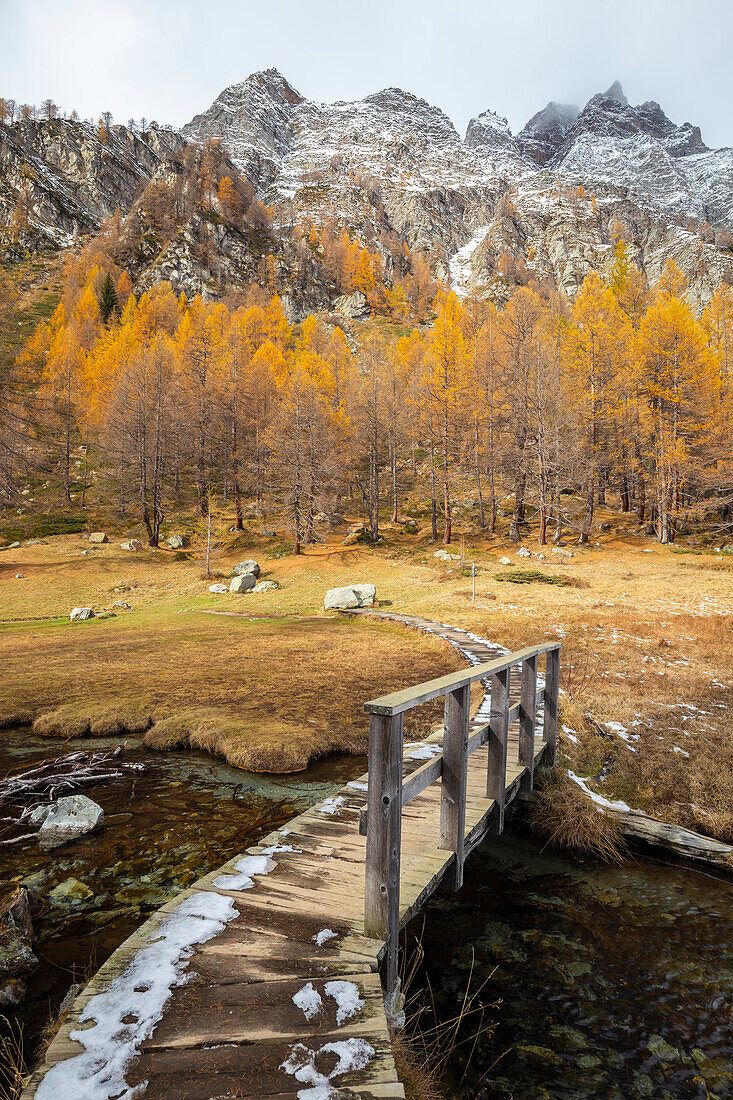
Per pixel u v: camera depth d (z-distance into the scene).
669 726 9.20
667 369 39.28
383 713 2.89
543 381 41.50
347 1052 2.24
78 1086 2.04
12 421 37.25
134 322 78.69
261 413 54.59
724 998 3.73
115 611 30.78
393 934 3.04
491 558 37.16
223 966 2.81
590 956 4.18
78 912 4.62
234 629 22.98
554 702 7.23
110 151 171.62
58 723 10.55
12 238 128.75
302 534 45.19
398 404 52.31
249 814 6.86
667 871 5.53
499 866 5.59
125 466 50.53
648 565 33.47
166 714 11.07
